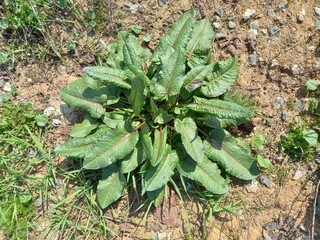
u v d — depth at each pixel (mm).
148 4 577
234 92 560
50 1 570
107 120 528
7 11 562
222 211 552
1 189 548
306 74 557
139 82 465
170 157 517
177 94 489
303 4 565
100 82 533
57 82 574
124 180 525
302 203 544
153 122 529
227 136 523
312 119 550
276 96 561
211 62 567
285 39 564
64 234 548
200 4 576
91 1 577
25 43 571
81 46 576
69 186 556
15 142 555
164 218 548
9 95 568
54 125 565
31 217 550
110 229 543
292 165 551
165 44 516
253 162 522
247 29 571
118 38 550
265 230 543
